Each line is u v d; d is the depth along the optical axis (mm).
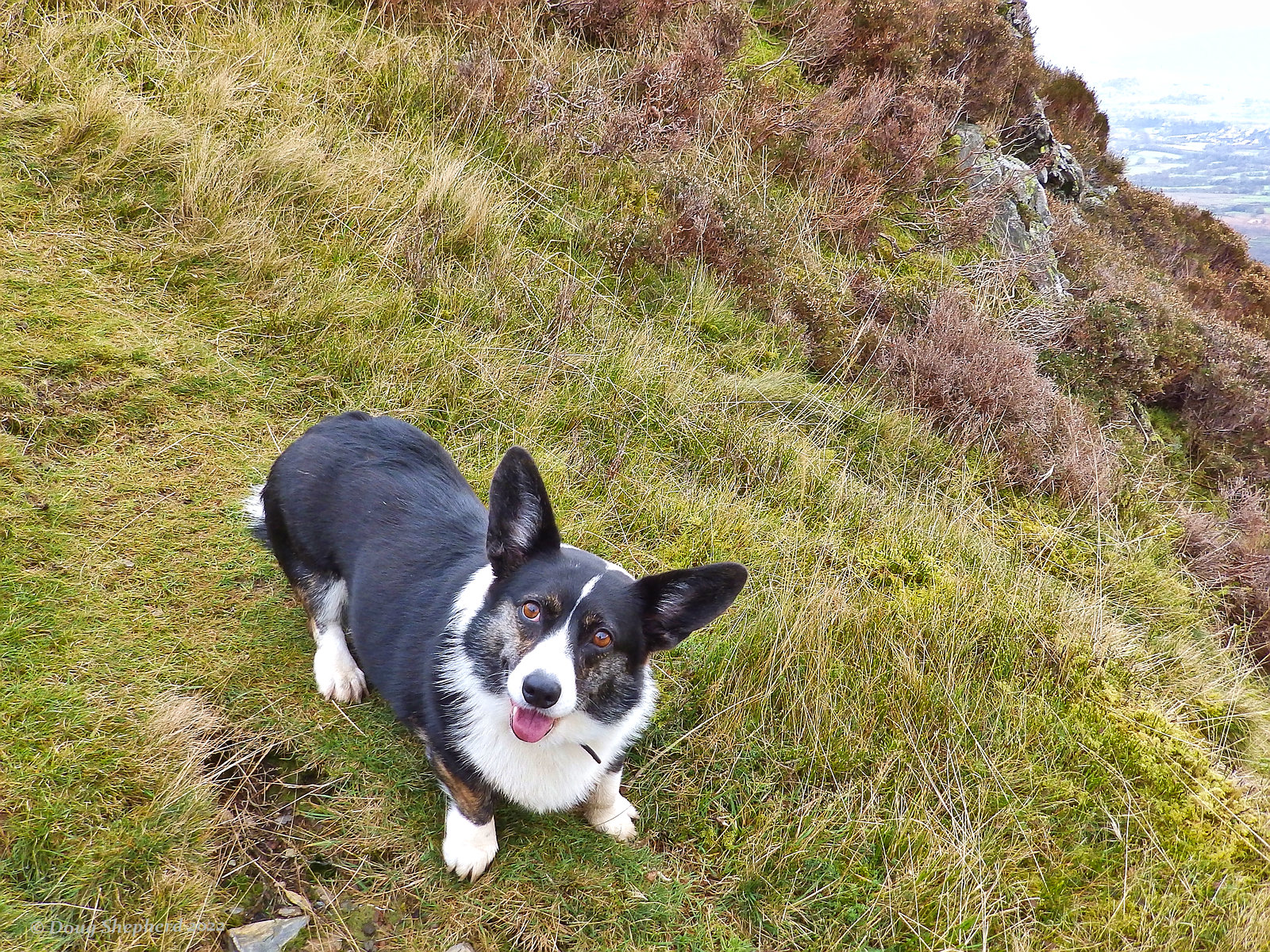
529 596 1107
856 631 1505
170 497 1411
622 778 1294
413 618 1190
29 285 1597
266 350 1685
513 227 2090
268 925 1031
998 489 2176
